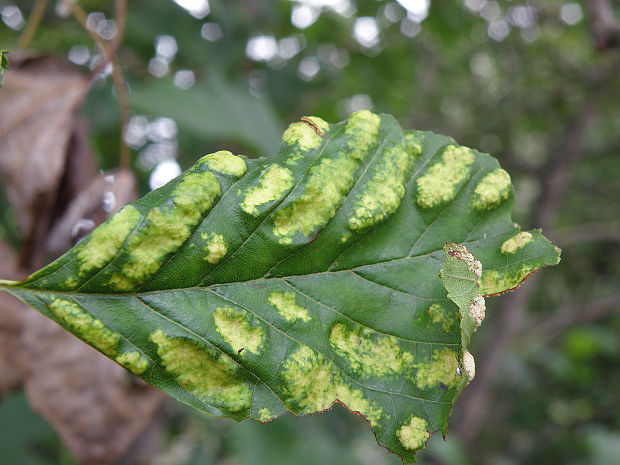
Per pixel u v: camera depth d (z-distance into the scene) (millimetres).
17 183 173
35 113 176
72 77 181
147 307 110
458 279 117
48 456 336
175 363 111
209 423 467
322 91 393
